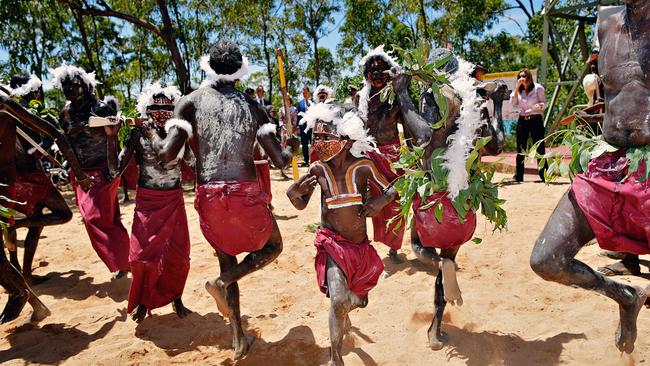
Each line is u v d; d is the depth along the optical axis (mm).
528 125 10805
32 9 25250
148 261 4812
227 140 4070
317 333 4719
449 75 4359
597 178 3598
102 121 4773
